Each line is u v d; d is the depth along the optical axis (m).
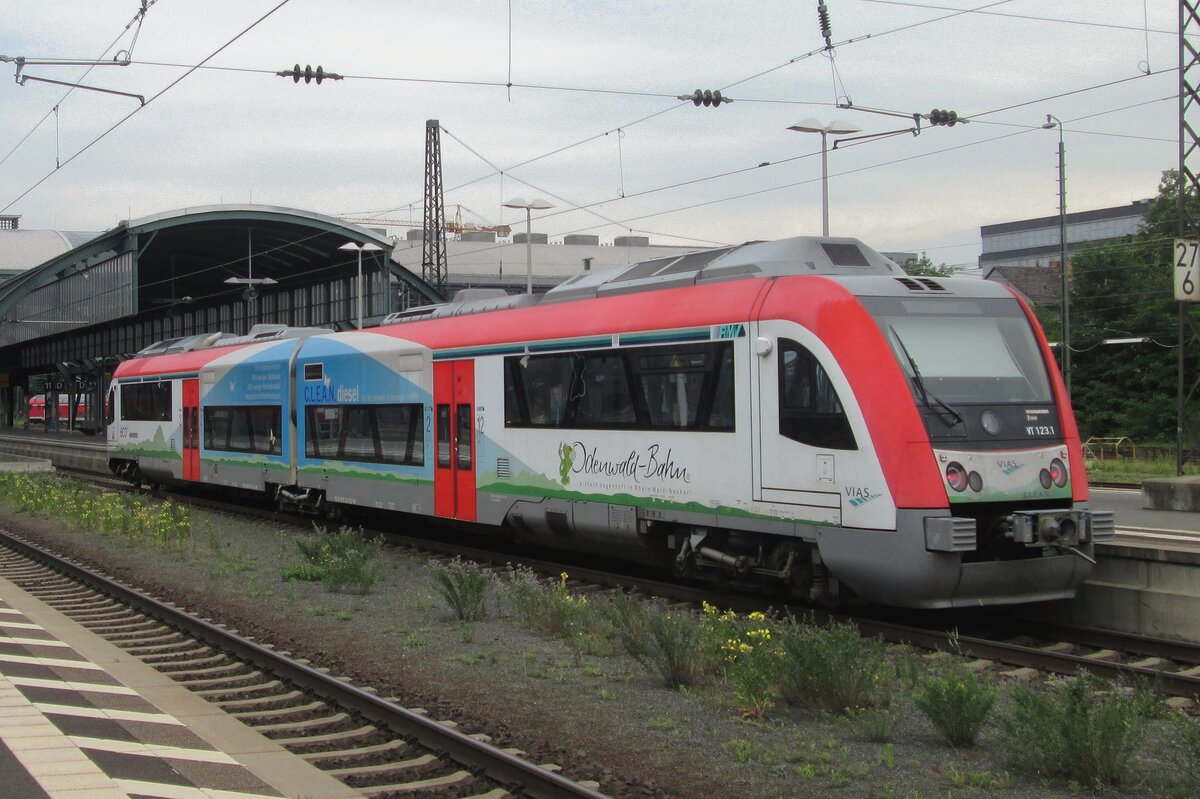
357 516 20.16
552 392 14.19
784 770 6.75
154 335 73.00
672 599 12.97
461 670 9.53
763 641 8.57
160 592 13.82
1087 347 44.50
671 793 6.38
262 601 13.02
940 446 10.12
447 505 16.22
